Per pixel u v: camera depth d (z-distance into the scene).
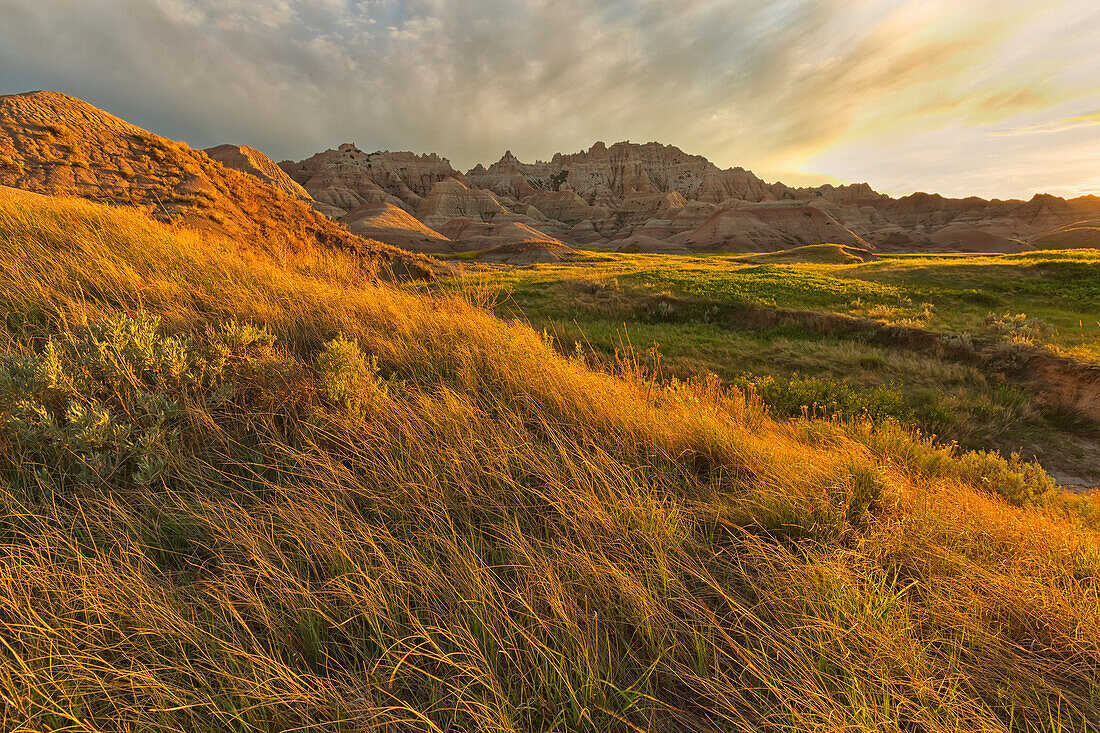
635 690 1.55
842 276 26.73
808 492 2.59
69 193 14.13
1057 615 1.79
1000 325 13.65
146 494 2.15
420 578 1.82
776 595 1.79
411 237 105.62
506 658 1.62
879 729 1.38
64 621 1.57
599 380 4.23
